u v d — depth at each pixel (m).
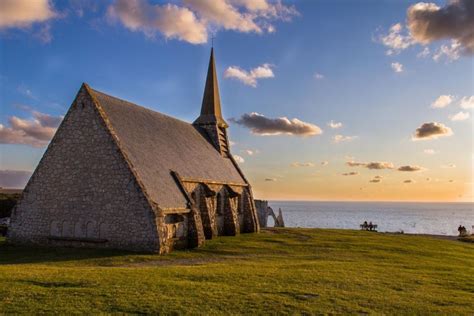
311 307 14.71
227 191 45.91
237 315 13.66
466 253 35.78
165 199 31.92
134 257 27.31
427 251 34.59
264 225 75.06
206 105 55.94
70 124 32.91
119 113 35.72
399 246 36.84
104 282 17.25
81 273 19.41
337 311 14.41
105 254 28.34
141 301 14.65
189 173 39.06
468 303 16.02
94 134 32.06
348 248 34.47
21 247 31.52
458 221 179.38
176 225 32.56
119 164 31.00
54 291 15.69
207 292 16.05
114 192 30.83
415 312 14.66
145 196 29.91
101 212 30.98
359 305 15.24
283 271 21.19
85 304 14.20
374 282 19.22
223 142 55.72
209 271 20.66
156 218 29.39
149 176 32.34
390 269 23.53
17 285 16.47
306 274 20.39
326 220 163.88
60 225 32.00
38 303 14.18
